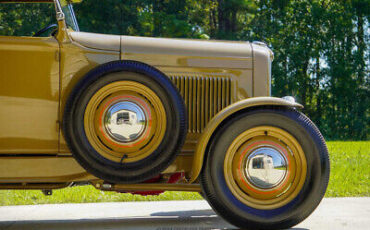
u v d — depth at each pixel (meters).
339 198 5.60
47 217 4.55
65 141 3.69
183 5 35.47
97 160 3.56
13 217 4.56
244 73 4.18
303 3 41.44
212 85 4.12
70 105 3.55
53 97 3.76
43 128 3.74
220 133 3.56
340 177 7.34
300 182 3.59
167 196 5.98
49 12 5.33
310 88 41.75
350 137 42.09
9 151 3.71
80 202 5.70
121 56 3.96
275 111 3.59
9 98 3.70
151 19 30.56
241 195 3.58
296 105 3.60
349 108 42.88
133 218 4.46
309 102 42.53
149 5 34.38
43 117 3.74
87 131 3.58
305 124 3.59
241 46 4.27
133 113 3.62
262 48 4.34
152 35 30.72
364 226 3.88
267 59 4.25
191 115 4.08
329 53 41.81
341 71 40.72
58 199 5.73
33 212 4.86
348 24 41.69
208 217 4.51
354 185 6.67
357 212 4.61
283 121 3.57
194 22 37.16
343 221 4.12
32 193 6.08
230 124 3.57
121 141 3.61
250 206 3.55
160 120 3.64
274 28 40.84
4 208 5.16
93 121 3.60
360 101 42.72
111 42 3.98
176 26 30.94
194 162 3.54
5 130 3.70
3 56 3.70
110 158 3.60
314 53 40.72
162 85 3.62
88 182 4.04
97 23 28.94
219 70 4.14
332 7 41.91
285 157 3.59
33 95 3.73
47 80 3.75
